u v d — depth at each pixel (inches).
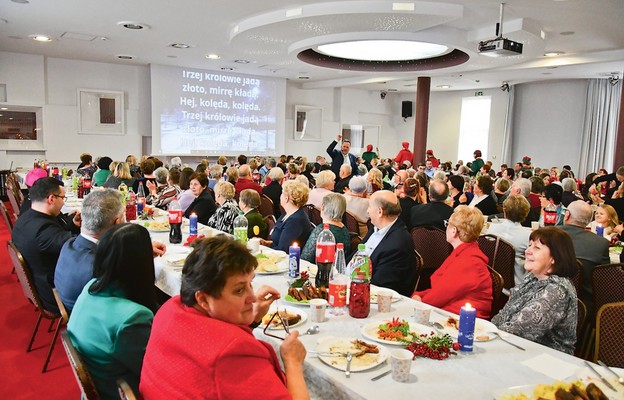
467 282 87.3
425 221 161.5
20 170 397.7
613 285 106.2
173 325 45.0
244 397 41.9
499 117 541.3
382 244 105.5
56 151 414.6
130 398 43.3
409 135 621.3
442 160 594.6
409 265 105.0
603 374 55.4
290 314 71.9
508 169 377.7
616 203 214.8
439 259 142.2
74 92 417.7
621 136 356.2
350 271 88.7
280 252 117.6
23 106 394.9
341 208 118.5
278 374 48.0
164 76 438.0
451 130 585.6
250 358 43.6
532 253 75.4
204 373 41.8
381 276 103.0
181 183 216.5
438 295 88.4
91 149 429.7
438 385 53.2
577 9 230.2
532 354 62.4
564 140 493.4
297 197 134.3
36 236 112.2
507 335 68.3
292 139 542.6
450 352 61.5
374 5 223.0
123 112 438.6
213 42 325.7
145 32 300.4
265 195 240.2
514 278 131.1
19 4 242.4
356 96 584.1
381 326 68.1
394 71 402.3
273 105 502.0
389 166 403.2
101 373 56.8
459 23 266.1
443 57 374.9
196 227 130.4
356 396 50.9
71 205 203.2
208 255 45.7
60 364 115.8
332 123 570.6
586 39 291.7
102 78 428.1
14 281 179.9
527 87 517.0
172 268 103.4
